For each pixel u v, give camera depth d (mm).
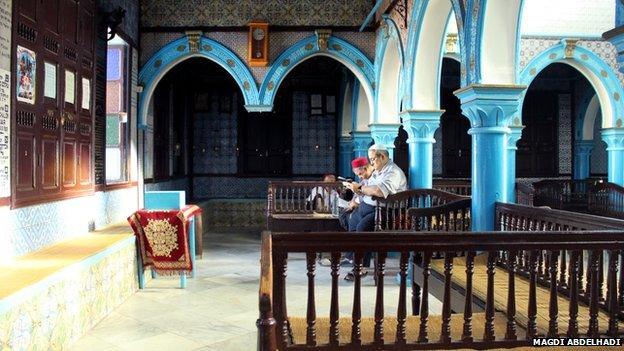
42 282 4363
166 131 12555
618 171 11812
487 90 5785
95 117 7328
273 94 10867
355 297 3428
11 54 4887
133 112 9898
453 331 3809
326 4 10930
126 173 9398
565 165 16031
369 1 10938
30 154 5340
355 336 3438
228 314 6066
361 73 10992
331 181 10492
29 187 5340
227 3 10742
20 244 5211
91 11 7074
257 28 10672
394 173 8031
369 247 3398
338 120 15531
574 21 11398
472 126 6074
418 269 5371
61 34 6066
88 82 6996
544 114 16000
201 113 15547
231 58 10758
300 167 15727
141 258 7168
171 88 12930
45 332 4441
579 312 4008
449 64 15047
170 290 7148
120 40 9086
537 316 3893
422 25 8125
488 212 5906
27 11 5211
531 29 11289
